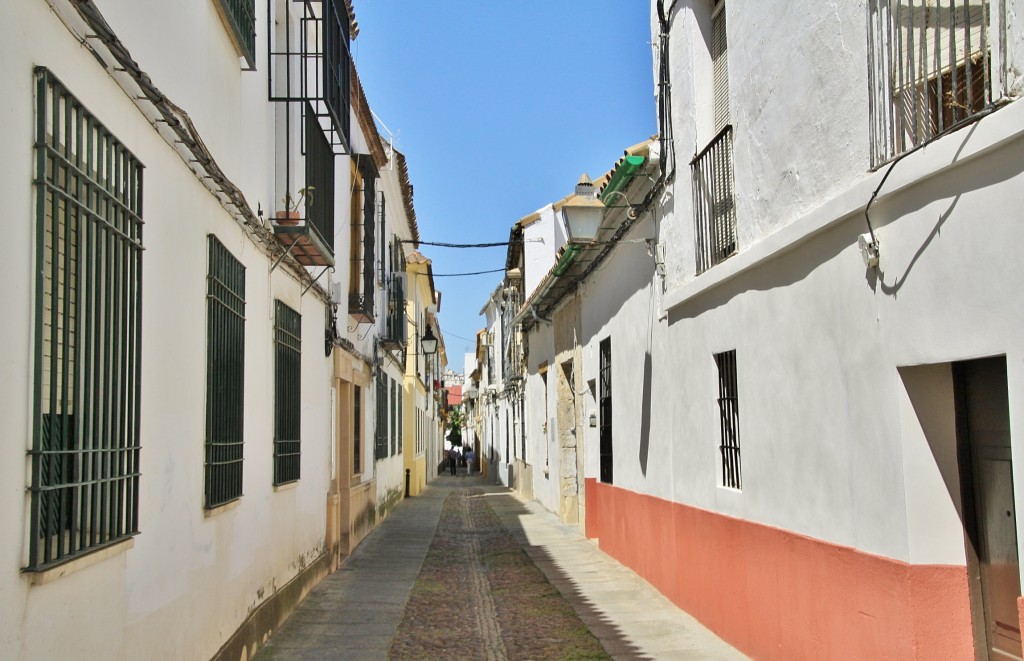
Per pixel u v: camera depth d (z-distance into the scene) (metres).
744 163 7.21
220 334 6.17
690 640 7.74
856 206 5.19
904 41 5.09
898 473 4.82
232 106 6.75
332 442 12.00
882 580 4.96
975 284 4.19
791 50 6.27
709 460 8.14
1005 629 4.52
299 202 8.34
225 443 6.24
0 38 3.21
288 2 8.56
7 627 3.21
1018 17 3.91
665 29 9.56
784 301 6.40
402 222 22.11
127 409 4.43
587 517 14.93
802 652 6.03
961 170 4.29
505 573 12.16
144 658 4.62
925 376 4.83
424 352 27.48
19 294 3.36
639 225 10.89
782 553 6.37
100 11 4.18
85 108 3.95
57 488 3.57
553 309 18.67
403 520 19.88
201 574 5.71
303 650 7.54
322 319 10.94
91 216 4.02
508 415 32.00
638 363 11.06
